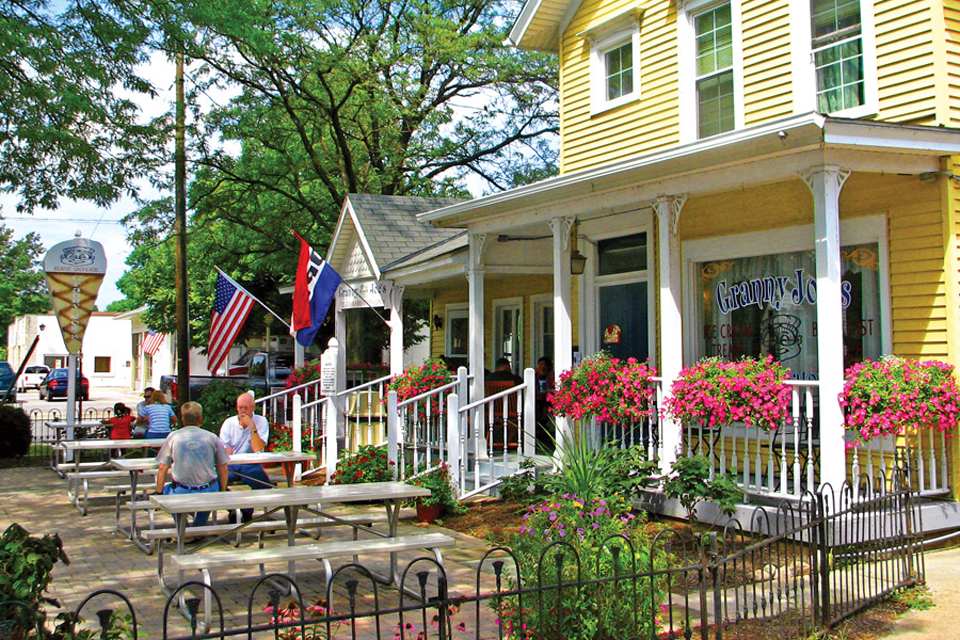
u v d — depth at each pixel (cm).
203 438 844
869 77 940
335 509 1137
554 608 516
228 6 1605
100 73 1447
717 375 845
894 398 765
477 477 1082
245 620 645
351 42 2605
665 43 1208
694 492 754
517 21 1402
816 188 795
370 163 2956
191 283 3105
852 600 627
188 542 946
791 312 1005
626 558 532
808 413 803
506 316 1667
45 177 1531
